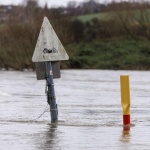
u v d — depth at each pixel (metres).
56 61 21.03
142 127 19.72
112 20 99.62
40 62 20.89
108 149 15.53
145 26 96.38
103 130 18.95
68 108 26.02
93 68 84.62
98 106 27.03
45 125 20.12
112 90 37.66
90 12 118.56
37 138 17.22
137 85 42.81
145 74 62.81
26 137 17.39
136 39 95.31
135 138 17.33
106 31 98.56
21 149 15.46
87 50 89.19
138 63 84.62
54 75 21.05
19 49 73.06
